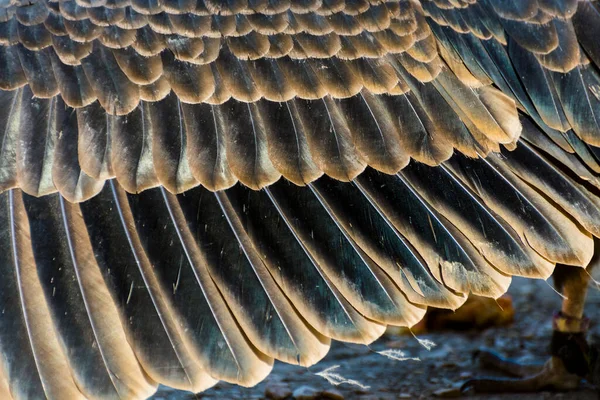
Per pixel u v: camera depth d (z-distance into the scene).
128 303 1.27
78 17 1.33
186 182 1.29
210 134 1.30
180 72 1.32
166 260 1.28
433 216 1.30
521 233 1.30
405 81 1.33
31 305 1.27
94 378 1.25
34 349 1.26
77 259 1.28
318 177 1.30
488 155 1.32
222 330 1.27
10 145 1.30
